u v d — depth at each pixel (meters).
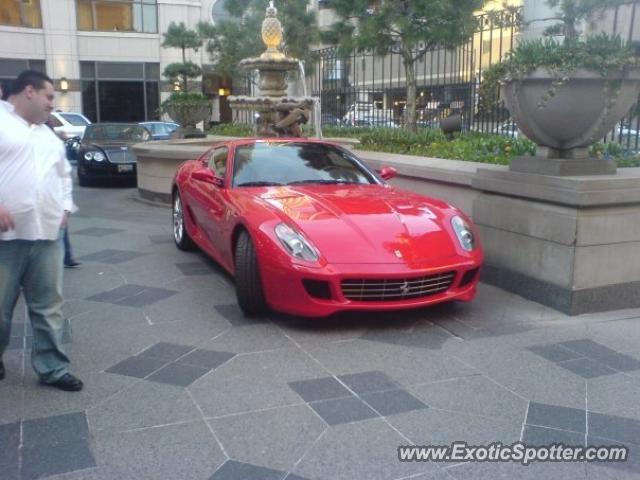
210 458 3.11
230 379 3.99
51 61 31.50
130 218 9.98
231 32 18.34
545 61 5.11
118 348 4.51
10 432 3.35
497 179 5.94
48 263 3.72
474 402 3.71
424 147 9.78
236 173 6.11
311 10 16.56
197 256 7.30
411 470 3.03
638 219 5.28
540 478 2.99
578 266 5.14
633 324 5.02
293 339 4.66
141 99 33.75
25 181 3.51
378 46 10.98
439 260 4.85
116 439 3.29
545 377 4.05
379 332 4.80
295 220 4.95
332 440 3.28
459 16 10.20
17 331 4.89
